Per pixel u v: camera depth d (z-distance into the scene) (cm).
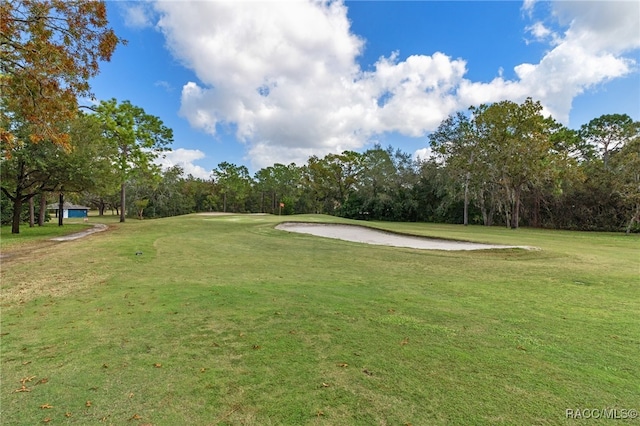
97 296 480
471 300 485
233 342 321
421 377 255
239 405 218
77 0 624
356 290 535
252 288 534
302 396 229
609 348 315
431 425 198
